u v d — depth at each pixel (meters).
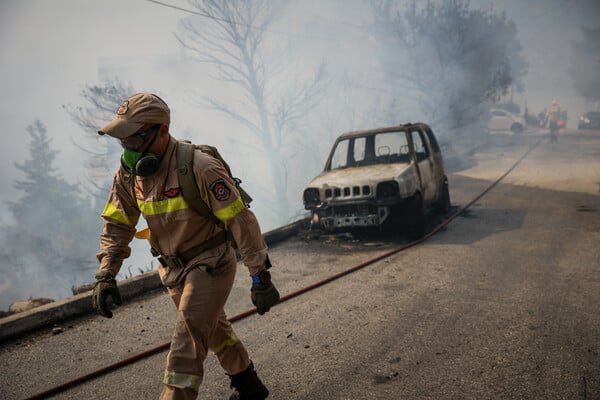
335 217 7.68
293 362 3.65
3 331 4.35
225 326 2.74
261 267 2.41
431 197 8.62
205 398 3.17
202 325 2.35
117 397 3.32
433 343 3.87
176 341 2.36
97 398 3.33
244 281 5.84
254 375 2.85
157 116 2.24
